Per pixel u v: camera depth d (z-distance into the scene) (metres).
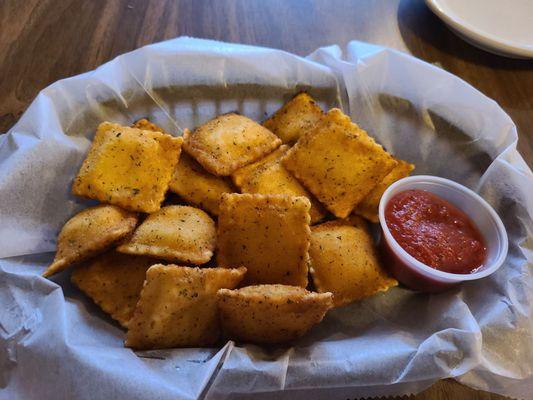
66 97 0.25
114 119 0.26
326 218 0.26
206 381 0.17
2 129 0.25
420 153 0.27
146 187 0.24
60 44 0.29
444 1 0.33
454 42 0.33
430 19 0.34
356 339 0.21
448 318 0.21
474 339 0.19
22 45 0.29
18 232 0.22
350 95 0.27
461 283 0.22
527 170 0.24
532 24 0.33
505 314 0.20
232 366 0.17
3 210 0.22
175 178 0.25
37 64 0.28
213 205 0.25
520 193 0.24
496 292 0.22
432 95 0.27
